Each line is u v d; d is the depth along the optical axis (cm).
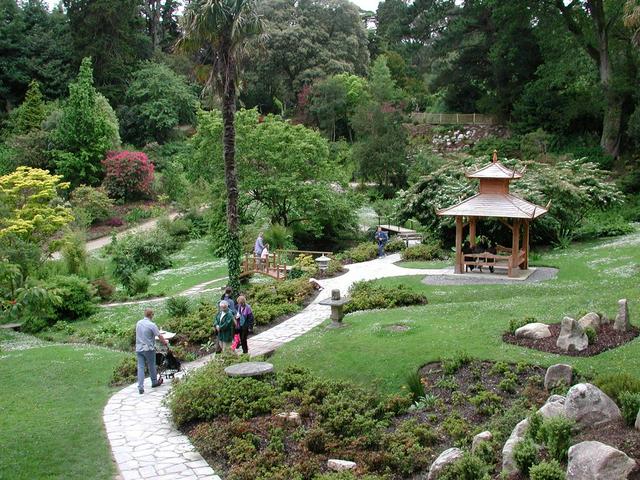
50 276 2878
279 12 7544
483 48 6253
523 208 2536
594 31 5094
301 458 1112
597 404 962
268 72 7419
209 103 2416
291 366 1534
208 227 4434
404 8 6794
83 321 2638
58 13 7431
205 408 1340
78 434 1254
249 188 4038
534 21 5638
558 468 814
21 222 2906
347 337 1741
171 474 1082
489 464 939
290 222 4256
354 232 4400
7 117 6581
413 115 6912
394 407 1288
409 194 3562
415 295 2236
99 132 5653
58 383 1647
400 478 1038
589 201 3334
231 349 1711
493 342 1520
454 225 3256
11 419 1349
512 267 2525
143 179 5584
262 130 4162
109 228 4991
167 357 1652
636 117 4572
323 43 7650
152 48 8006
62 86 6888
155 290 3156
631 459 793
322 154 4312
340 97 6912
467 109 6825
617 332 1452
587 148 5209
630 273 2300
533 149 5256
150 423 1327
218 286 3020
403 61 8156
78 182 5584
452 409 1247
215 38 2234
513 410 1147
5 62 6719
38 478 1053
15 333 2561
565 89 5706
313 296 2528
